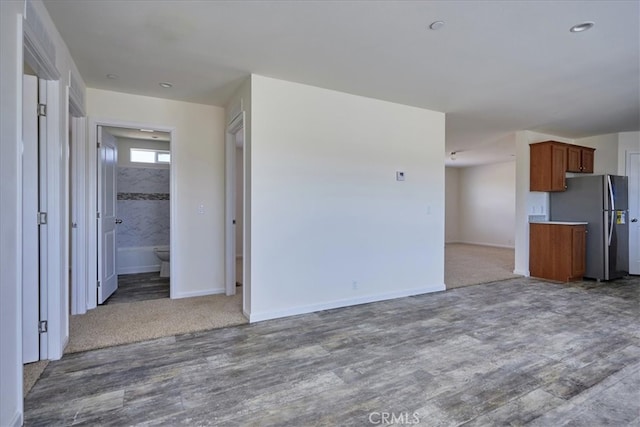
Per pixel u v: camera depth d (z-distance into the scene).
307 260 3.55
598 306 3.79
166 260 5.25
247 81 3.34
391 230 4.11
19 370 1.67
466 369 2.32
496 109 4.34
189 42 2.62
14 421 1.61
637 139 5.47
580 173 5.74
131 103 3.78
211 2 2.10
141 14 2.23
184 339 2.82
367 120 3.91
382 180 4.03
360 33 2.48
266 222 3.33
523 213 5.52
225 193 4.23
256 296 3.28
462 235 10.45
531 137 5.57
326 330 3.04
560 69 3.10
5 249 1.56
